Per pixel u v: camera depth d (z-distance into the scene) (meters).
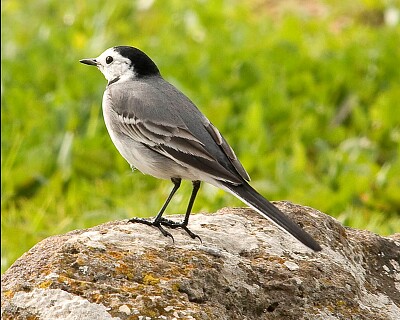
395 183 14.31
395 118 16.20
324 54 18.84
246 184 8.66
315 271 8.20
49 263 7.72
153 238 8.43
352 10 22.30
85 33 20.59
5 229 13.13
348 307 8.00
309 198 14.02
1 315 7.35
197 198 13.74
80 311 7.25
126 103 9.67
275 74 18.05
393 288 8.74
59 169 14.95
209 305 7.59
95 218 13.44
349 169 14.81
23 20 21.52
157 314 7.28
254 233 8.77
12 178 14.48
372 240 9.19
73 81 17.27
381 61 18.17
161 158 9.38
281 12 22.70
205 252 8.12
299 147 14.93
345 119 16.91
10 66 18.09
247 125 15.69
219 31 20.22
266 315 7.82
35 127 15.71
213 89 17.27
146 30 21.39
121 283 7.58
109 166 15.11
